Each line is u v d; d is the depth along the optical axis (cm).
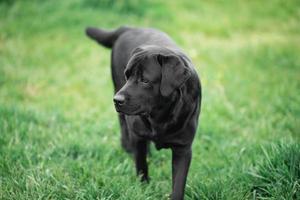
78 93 671
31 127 512
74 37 834
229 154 478
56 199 381
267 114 592
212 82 688
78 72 728
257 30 940
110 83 693
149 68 355
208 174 441
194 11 991
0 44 805
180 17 938
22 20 884
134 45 434
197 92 377
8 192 386
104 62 755
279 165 408
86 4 937
